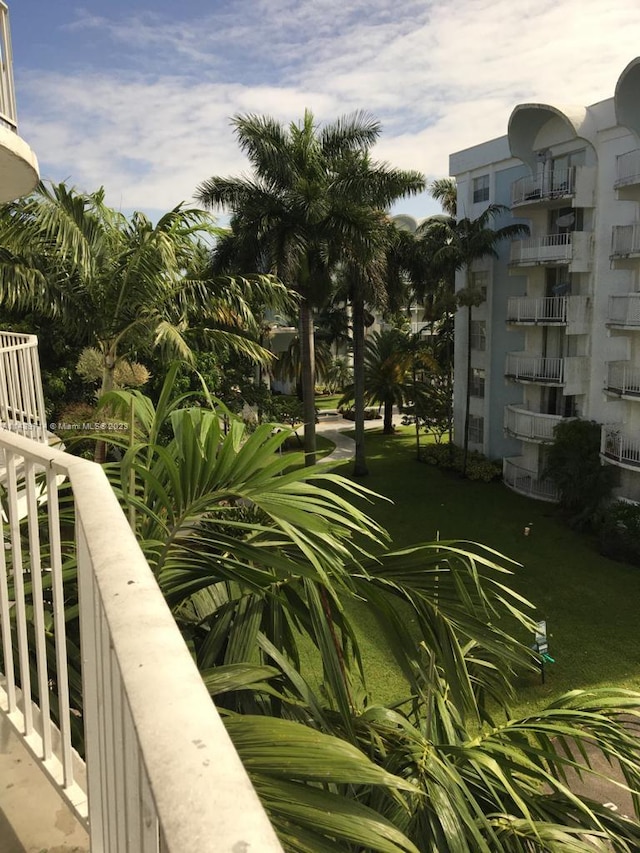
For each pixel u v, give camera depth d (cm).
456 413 3744
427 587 419
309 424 2820
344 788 357
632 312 2431
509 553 2334
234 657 383
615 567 2183
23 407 756
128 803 114
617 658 1606
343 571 347
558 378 2850
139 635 100
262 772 234
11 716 269
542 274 3006
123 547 135
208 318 1927
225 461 359
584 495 2562
